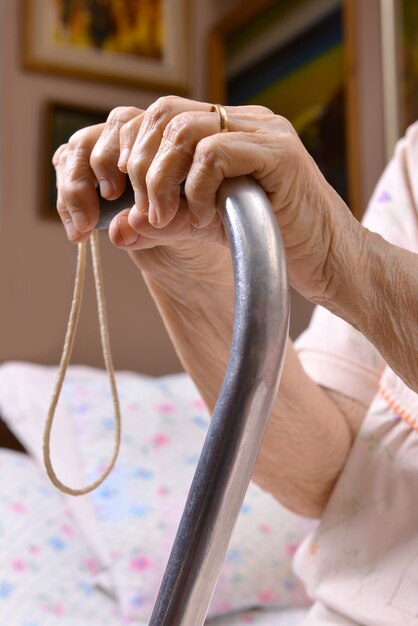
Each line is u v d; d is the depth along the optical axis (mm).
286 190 464
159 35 2432
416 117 1978
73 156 594
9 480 1583
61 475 1590
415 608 724
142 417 1681
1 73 2207
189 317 750
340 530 817
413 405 805
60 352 2195
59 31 2277
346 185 2096
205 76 2500
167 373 2307
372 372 888
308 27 2223
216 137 446
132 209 528
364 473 825
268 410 381
